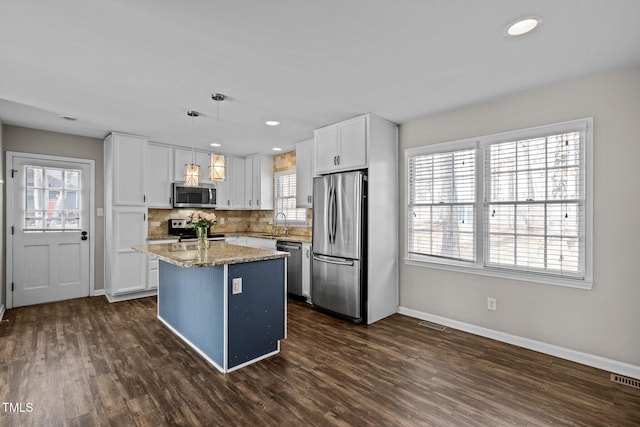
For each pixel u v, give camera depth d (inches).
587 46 81.5
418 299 145.2
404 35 76.7
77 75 98.1
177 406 79.7
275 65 92.1
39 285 163.6
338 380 92.5
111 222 167.5
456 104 124.6
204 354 107.0
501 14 68.5
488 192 122.6
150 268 179.6
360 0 63.6
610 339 97.0
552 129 106.7
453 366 100.5
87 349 112.0
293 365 101.7
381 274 143.4
